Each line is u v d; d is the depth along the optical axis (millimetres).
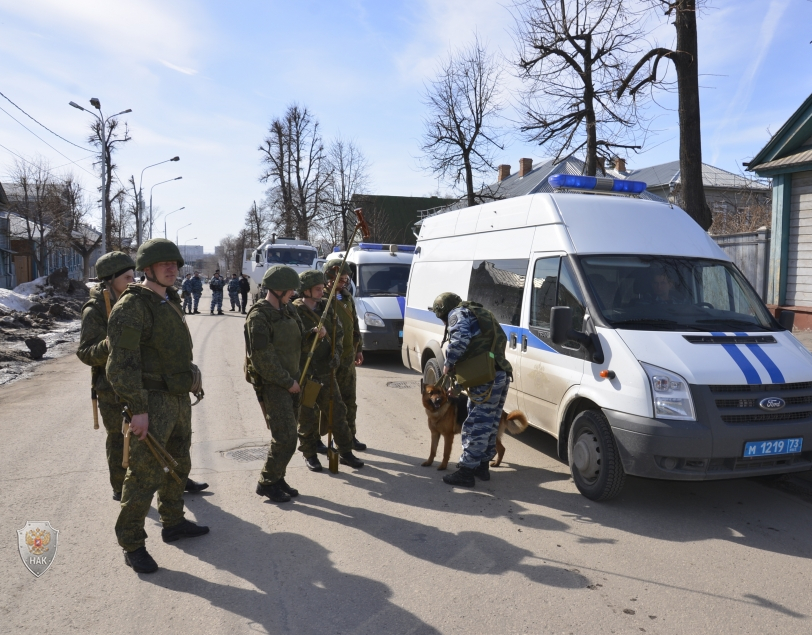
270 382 4781
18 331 16047
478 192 26469
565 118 15930
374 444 6543
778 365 4598
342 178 40750
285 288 4848
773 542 4191
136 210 45312
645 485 5305
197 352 13367
